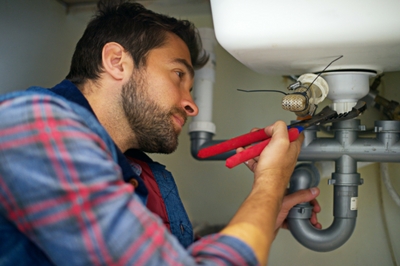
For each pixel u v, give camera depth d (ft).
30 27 3.62
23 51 3.55
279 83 4.17
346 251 4.00
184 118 2.71
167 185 3.03
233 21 2.38
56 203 1.53
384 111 3.77
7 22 3.40
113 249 1.53
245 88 4.25
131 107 2.50
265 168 2.17
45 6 3.76
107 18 2.69
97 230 1.53
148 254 1.55
